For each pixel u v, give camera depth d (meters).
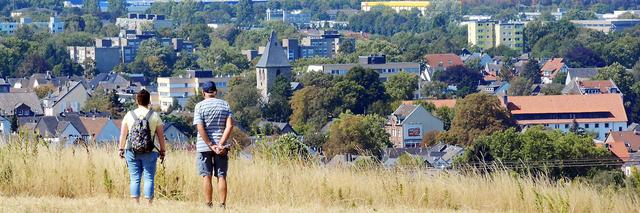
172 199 54.09
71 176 55.91
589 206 57.19
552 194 57.59
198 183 55.50
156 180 54.59
